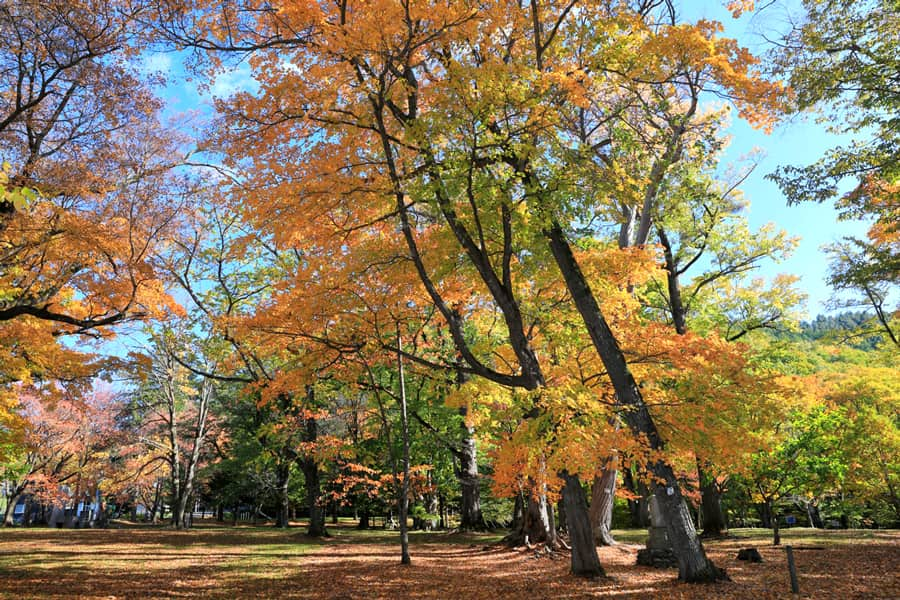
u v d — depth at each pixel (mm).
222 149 9898
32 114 11320
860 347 32406
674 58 9469
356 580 11094
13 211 10234
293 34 9422
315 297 10758
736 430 9242
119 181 11359
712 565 9562
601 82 10039
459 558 14711
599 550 14867
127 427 35406
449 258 10242
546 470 9070
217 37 9617
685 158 13242
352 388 13906
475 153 8688
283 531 26547
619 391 9922
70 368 13023
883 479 17156
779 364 19422
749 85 9641
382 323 11906
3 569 11531
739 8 11203
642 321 13359
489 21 8844
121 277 11703
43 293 12312
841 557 11906
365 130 10242
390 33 8031
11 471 29516
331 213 10828
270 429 18688
